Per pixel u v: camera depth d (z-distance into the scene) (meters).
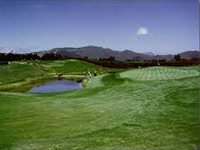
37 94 43.00
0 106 31.47
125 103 28.39
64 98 36.84
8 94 42.12
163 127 18.56
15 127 21.95
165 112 22.42
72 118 24.12
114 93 36.28
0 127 22.16
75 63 165.75
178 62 133.12
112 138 17.47
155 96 29.25
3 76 105.12
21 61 170.25
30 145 17.36
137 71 69.44
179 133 16.89
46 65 155.75
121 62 182.25
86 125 21.38
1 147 17.22
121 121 21.39
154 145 15.33
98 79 70.94
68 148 16.30
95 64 177.25
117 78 62.34
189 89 29.95
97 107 28.12
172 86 33.12
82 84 76.50
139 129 18.81
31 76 113.69
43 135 19.45
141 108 24.94
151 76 58.16
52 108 29.38
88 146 16.30
